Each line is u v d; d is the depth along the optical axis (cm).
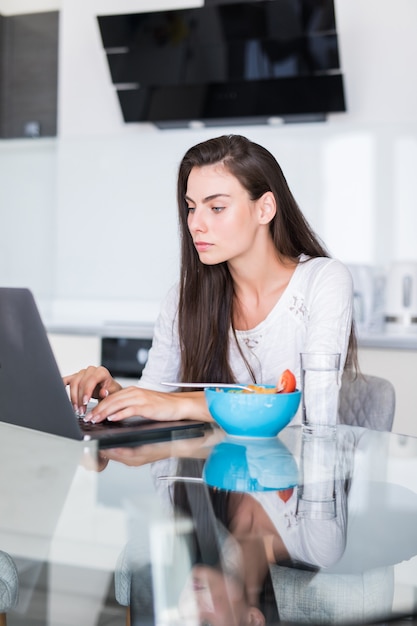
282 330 158
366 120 344
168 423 116
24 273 400
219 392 110
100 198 386
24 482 86
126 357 310
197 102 348
